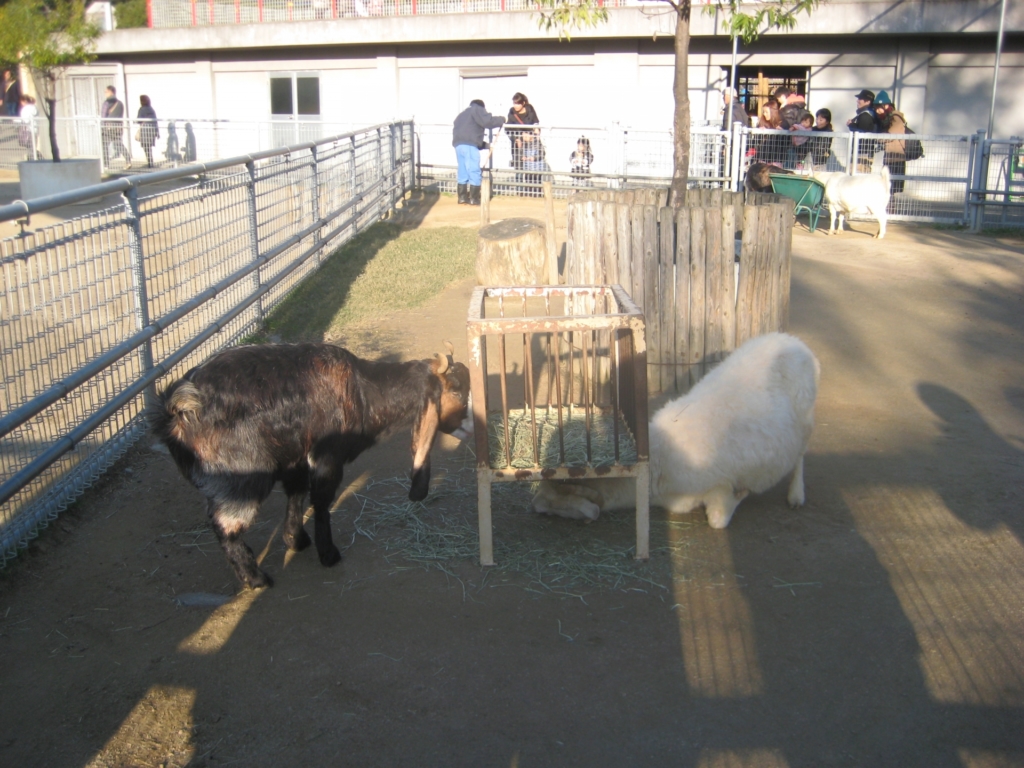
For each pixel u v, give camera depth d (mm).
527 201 17172
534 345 7965
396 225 14352
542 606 4098
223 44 21719
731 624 3945
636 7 17750
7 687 3518
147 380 5680
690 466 4566
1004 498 5109
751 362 4848
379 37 20094
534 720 3367
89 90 24672
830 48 17812
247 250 7887
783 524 4852
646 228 6441
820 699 3459
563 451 4375
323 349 4246
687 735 3279
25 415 4332
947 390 7027
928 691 3492
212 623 3955
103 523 4809
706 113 18672
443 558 4504
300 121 20172
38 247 4617
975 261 11453
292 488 4438
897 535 4707
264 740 3275
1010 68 17125
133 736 3285
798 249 12250
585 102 19375
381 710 3426
